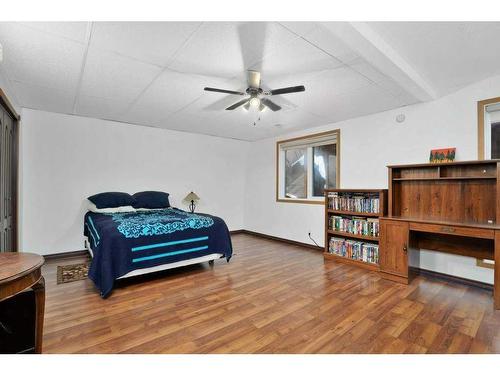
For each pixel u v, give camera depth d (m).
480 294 2.52
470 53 2.16
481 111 2.70
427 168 3.06
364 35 1.79
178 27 1.77
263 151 5.57
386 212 3.26
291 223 4.84
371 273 3.14
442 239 2.97
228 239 3.47
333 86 2.75
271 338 1.78
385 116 3.54
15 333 1.48
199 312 2.15
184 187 5.09
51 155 3.73
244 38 1.90
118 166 4.32
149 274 3.08
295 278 2.96
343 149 4.04
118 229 2.66
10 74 2.47
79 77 2.55
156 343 1.72
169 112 3.76
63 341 1.72
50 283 2.77
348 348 1.67
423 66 2.38
